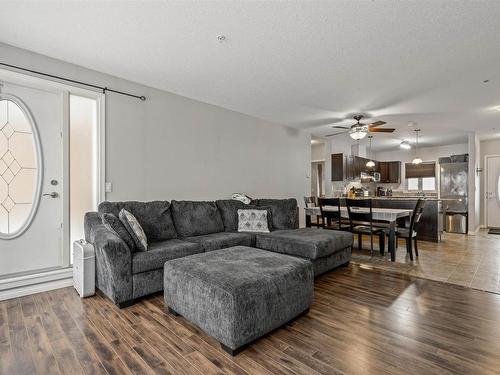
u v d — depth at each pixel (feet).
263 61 9.66
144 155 11.97
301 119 17.65
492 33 7.73
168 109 12.83
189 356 5.52
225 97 13.51
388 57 9.27
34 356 5.50
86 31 7.85
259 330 5.93
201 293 6.21
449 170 23.20
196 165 13.98
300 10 6.83
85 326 6.71
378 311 7.50
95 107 10.93
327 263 10.68
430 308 7.66
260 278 6.21
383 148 30.81
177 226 11.43
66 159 10.18
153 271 8.53
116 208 9.91
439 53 8.93
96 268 8.85
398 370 5.03
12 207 9.23
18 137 9.37
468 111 15.35
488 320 6.93
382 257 13.41
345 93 12.72
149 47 8.74
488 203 24.75
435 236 17.42
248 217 13.24
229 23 7.41
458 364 5.19
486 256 13.66
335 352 5.63
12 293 8.41
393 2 6.50
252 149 17.02
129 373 5.01
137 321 6.98
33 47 8.80
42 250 9.74
